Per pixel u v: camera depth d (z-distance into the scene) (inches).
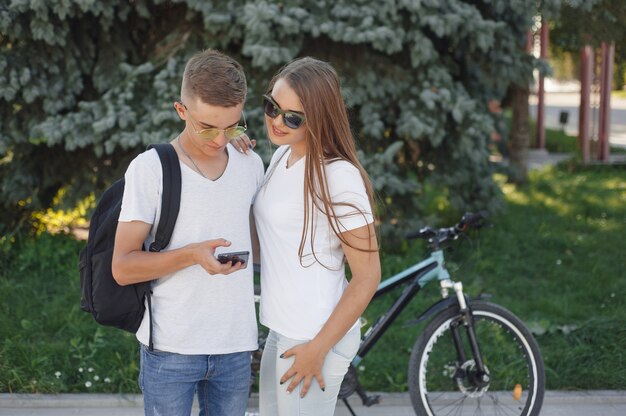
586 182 382.3
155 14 215.8
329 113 81.6
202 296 81.7
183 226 80.7
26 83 193.0
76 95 214.2
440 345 160.1
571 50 424.5
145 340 82.6
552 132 599.2
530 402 127.2
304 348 83.0
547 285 208.4
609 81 442.6
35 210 225.1
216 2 199.6
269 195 86.7
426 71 209.8
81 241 222.8
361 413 138.0
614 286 202.1
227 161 83.9
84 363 147.4
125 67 201.2
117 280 79.5
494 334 163.3
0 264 197.8
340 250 86.3
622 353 157.6
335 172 81.7
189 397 84.8
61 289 189.0
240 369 86.7
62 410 136.6
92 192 214.1
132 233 78.6
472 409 141.4
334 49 206.2
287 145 89.7
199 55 80.0
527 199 328.5
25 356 147.6
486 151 229.8
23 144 206.4
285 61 187.0
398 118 217.9
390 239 222.1
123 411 136.6
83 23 201.2
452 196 237.6
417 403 124.6
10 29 189.2
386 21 192.5
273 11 183.0
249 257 85.8
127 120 192.2
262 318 88.9
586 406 141.4
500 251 240.8
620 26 244.1
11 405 137.1
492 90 246.4
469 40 208.4
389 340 166.6
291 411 86.0
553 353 156.9
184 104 78.8
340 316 82.0
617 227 277.6
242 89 78.4
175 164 80.0
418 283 127.3
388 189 209.9
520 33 228.8
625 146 549.0
